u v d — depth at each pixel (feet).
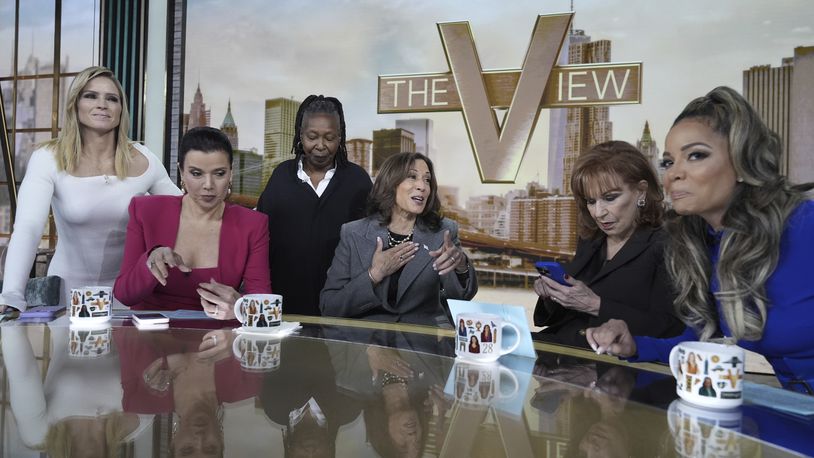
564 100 13.56
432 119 14.29
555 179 13.62
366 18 14.58
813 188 3.30
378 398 2.25
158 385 2.35
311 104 7.68
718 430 2.02
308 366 2.77
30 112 15.56
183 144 5.28
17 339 3.36
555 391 2.47
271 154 14.98
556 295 4.45
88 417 1.90
